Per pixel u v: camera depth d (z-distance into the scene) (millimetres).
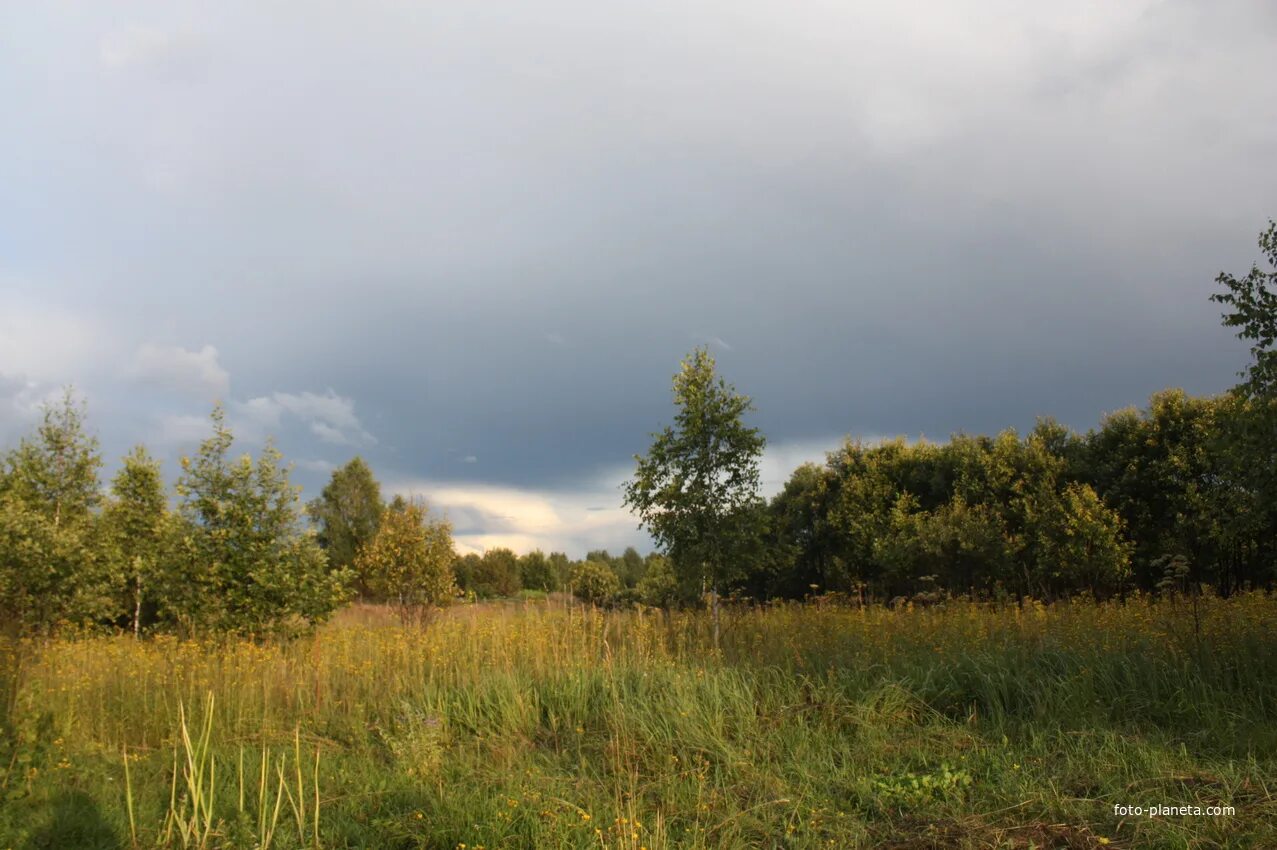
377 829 5516
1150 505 20156
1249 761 5945
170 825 5395
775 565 12352
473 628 12539
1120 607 12375
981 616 12094
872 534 24500
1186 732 6836
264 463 12320
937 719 7582
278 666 9859
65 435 17062
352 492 38656
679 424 12164
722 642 11281
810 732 7262
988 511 21531
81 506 16938
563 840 5078
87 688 9062
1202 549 18125
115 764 7262
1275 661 7875
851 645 10266
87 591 15414
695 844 5047
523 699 8414
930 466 25688
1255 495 8688
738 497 12000
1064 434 23047
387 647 11109
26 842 5348
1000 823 5211
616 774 6441
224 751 7414
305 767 6961
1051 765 6227
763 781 6164
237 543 12000
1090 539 18344
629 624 12070
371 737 8227
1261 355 8406
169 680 9164
